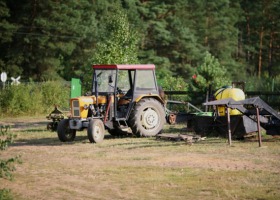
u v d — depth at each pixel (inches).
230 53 3248.0
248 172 472.1
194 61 2906.0
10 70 2335.1
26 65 2407.7
